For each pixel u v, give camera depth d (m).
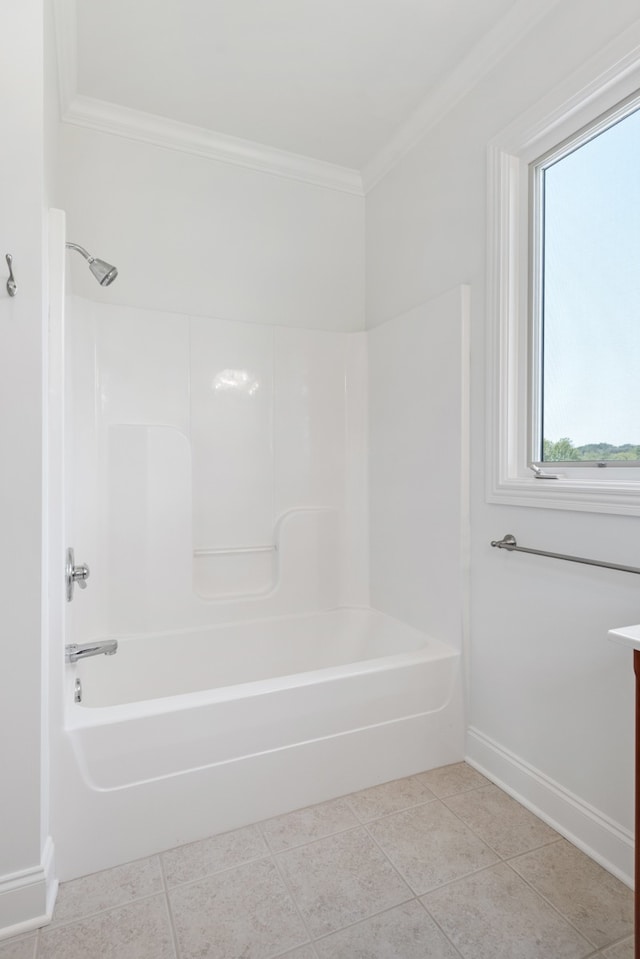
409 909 1.28
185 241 2.36
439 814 1.63
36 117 1.18
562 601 1.56
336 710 1.71
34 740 1.22
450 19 1.72
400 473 2.34
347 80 2.01
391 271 2.48
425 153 2.21
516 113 1.71
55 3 1.56
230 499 2.43
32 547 1.20
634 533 1.34
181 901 1.30
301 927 1.23
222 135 2.35
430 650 1.97
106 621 2.13
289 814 1.63
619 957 1.15
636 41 1.29
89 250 2.17
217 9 1.68
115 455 2.15
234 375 2.42
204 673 2.23
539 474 1.65
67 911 1.28
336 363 2.65
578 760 1.50
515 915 1.26
